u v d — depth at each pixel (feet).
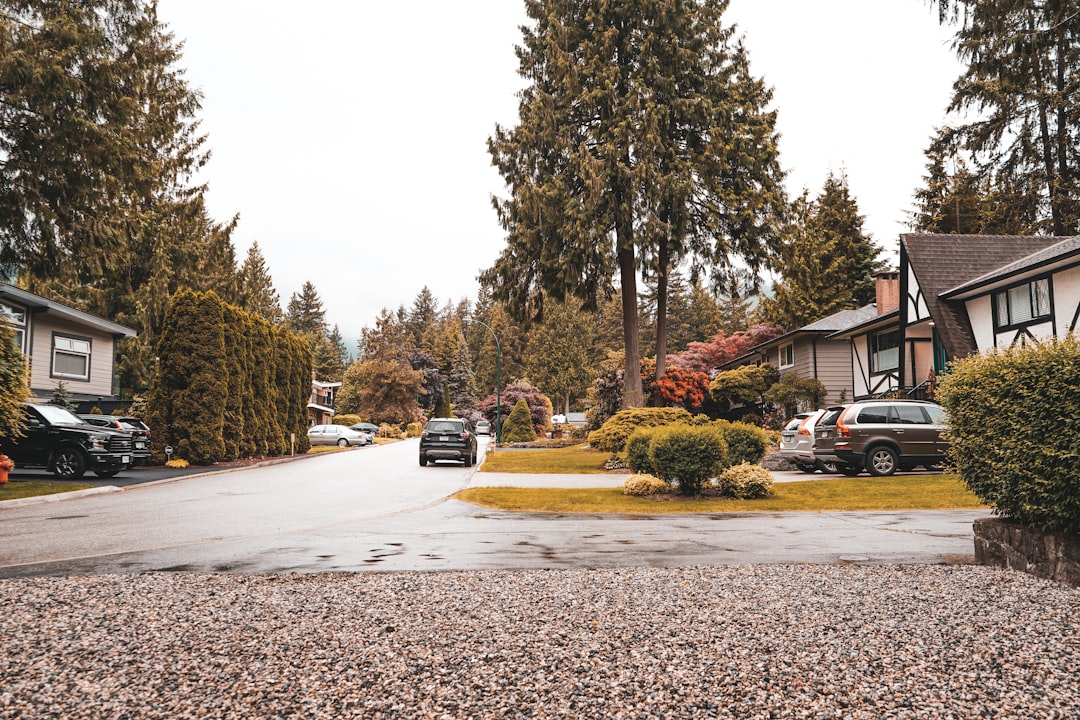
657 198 94.48
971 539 27.96
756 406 130.82
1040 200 100.58
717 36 103.91
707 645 13.74
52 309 95.20
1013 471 21.31
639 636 14.37
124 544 28.22
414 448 148.56
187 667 12.71
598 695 11.41
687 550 26.07
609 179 97.04
